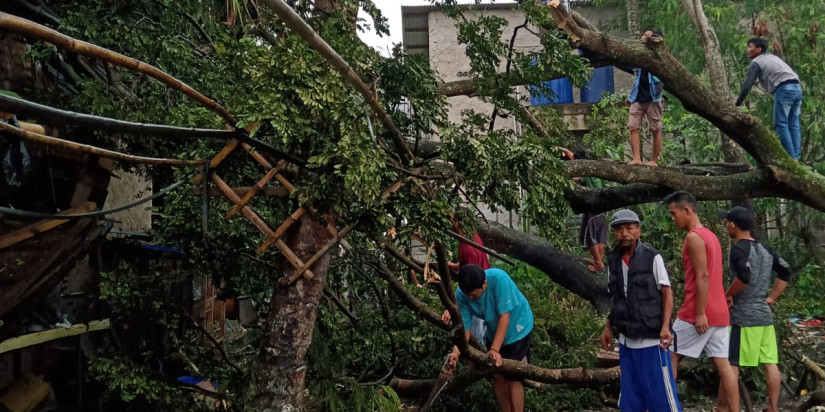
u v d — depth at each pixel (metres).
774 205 9.16
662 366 3.90
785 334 5.93
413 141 4.32
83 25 3.69
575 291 6.79
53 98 4.12
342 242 3.87
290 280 3.29
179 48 3.85
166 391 3.70
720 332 4.25
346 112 3.00
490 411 5.21
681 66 6.07
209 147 3.39
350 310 5.00
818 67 8.95
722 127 6.15
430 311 4.89
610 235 8.94
